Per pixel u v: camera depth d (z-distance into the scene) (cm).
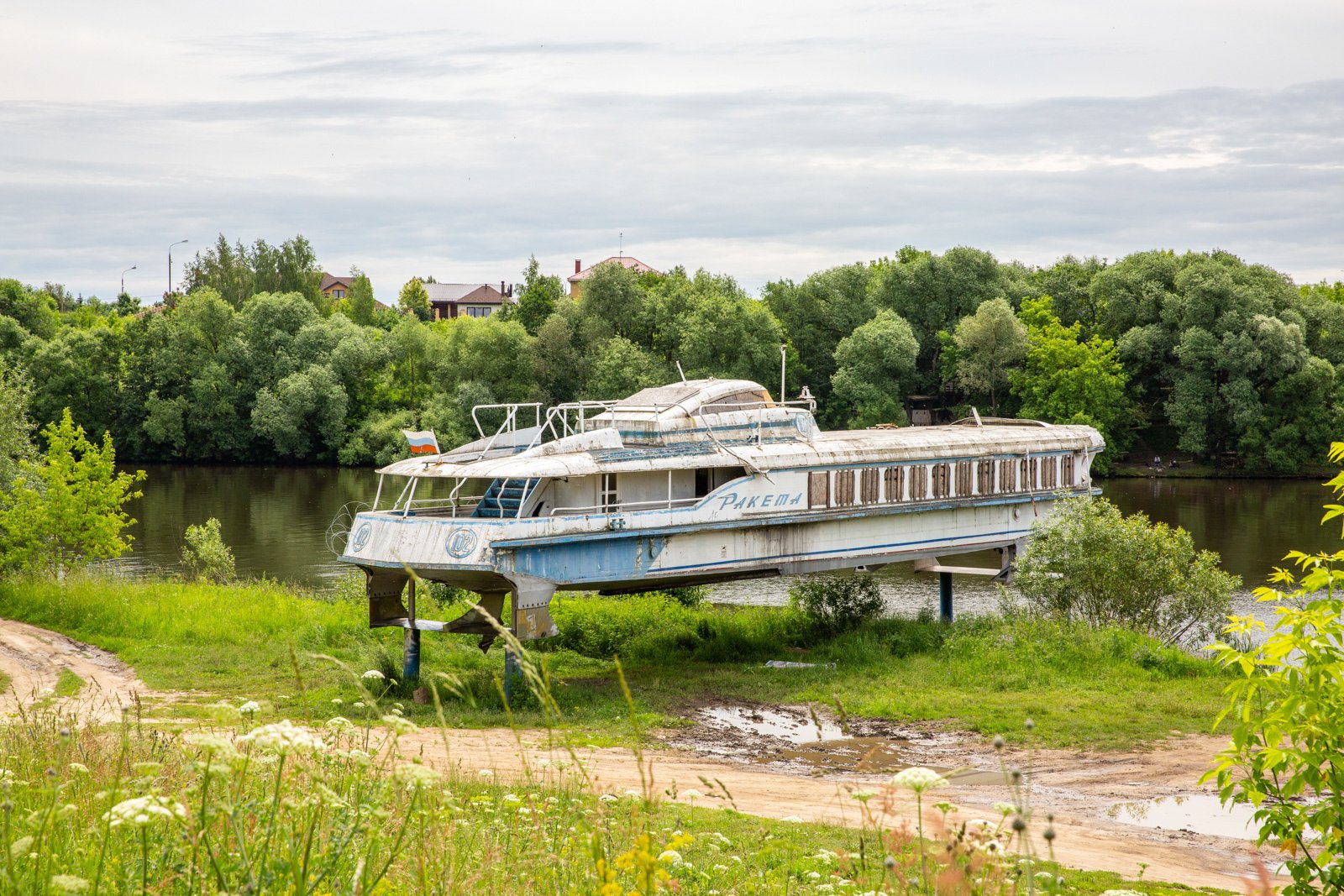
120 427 8881
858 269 9000
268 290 12219
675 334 8319
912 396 8488
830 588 3347
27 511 3728
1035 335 7888
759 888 977
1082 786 1923
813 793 1794
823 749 2169
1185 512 6184
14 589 3391
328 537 5069
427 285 17750
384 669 2506
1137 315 8225
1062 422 7562
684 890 909
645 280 10594
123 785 762
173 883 627
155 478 7969
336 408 8500
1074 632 2909
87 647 2916
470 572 2500
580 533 2572
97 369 8975
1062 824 1694
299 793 737
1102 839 1619
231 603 3253
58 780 877
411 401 8944
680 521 2758
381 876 614
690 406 2950
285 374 8850
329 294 18025
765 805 1670
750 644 3138
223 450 8888
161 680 2500
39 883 618
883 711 2434
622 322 8588
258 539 5397
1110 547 3128
